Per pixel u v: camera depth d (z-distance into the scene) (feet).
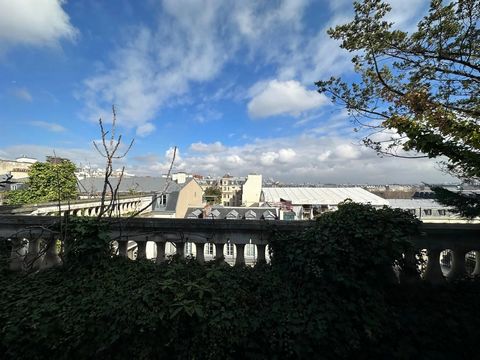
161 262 13.74
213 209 106.73
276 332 9.65
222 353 9.34
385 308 10.36
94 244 12.39
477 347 9.64
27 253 14.10
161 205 103.91
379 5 17.16
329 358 9.52
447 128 10.81
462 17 15.43
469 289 11.44
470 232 11.85
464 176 11.92
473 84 16.44
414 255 11.66
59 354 9.47
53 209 29.55
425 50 16.88
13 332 9.45
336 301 10.28
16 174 105.81
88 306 10.11
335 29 18.81
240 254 13.56
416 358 9.60
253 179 215.72
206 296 10.42
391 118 12.49
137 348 9.40
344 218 11.30
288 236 12.09
